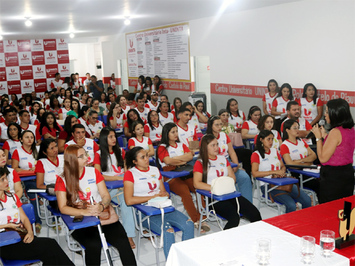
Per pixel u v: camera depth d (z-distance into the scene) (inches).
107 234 135.0
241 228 111.5
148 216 144.3
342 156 142.1
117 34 570.6
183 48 417.4
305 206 175.2
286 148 188.9
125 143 277.3
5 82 552.4
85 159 137.8
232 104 283.4
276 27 295.0
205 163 161.0
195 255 95.4
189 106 274.8
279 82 300.7
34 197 184.4
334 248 95.7
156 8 286.8
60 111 358.6
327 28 255.8
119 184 159.3
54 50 575.2
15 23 347.6
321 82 265.9
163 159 190.2
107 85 623.2
